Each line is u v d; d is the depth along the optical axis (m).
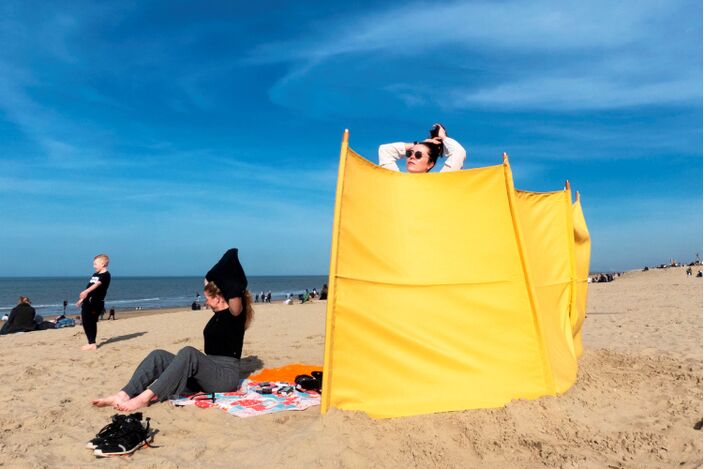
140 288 119.81
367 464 3.16
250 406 4.45
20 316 13.85
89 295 8.41
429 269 4.38
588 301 20.45
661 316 12.73
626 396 4.63
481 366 4.27
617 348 7.76
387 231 4.34
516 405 4.02
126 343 9.28
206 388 4.80
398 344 4.15
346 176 4.11
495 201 4.58
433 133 5.29
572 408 4.16
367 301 4.13
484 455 3.31
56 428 4.02
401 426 3.69
